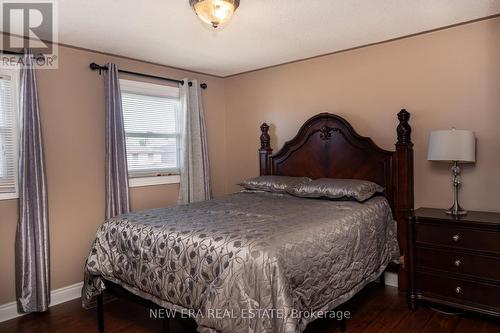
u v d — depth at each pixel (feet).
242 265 6.02
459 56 10.04
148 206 13.20
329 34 10.52
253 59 13.17
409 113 10.93
